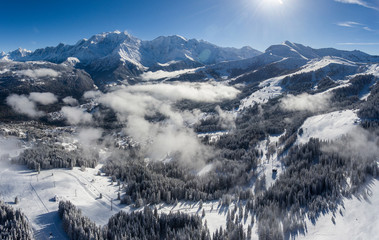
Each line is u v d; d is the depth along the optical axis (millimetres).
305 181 128500
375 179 121250
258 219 113625
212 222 119438
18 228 99500
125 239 97000
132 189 151375
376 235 91250
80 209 117875
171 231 108938
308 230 101000
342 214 105188
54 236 102688
